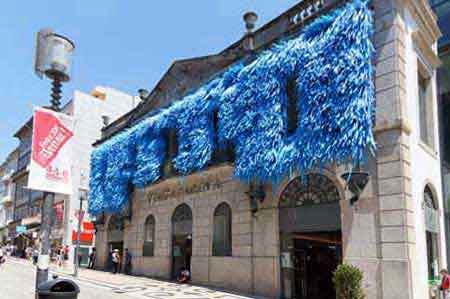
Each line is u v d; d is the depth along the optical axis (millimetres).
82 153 36250
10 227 53250
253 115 14508
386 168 11445
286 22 15508
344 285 10617
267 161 13680
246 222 15141
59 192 7152
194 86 19500
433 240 13141
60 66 7402
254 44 16688
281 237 13992
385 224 11172
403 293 10461
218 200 16656
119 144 23203
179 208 18969
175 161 18156
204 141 16812
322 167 12867
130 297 13047
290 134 13828
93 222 26906
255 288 14227
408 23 13016
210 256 16469
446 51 16422
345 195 12195
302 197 13578
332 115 12242
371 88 11969
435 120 14664
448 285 11727
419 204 11898
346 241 11906
